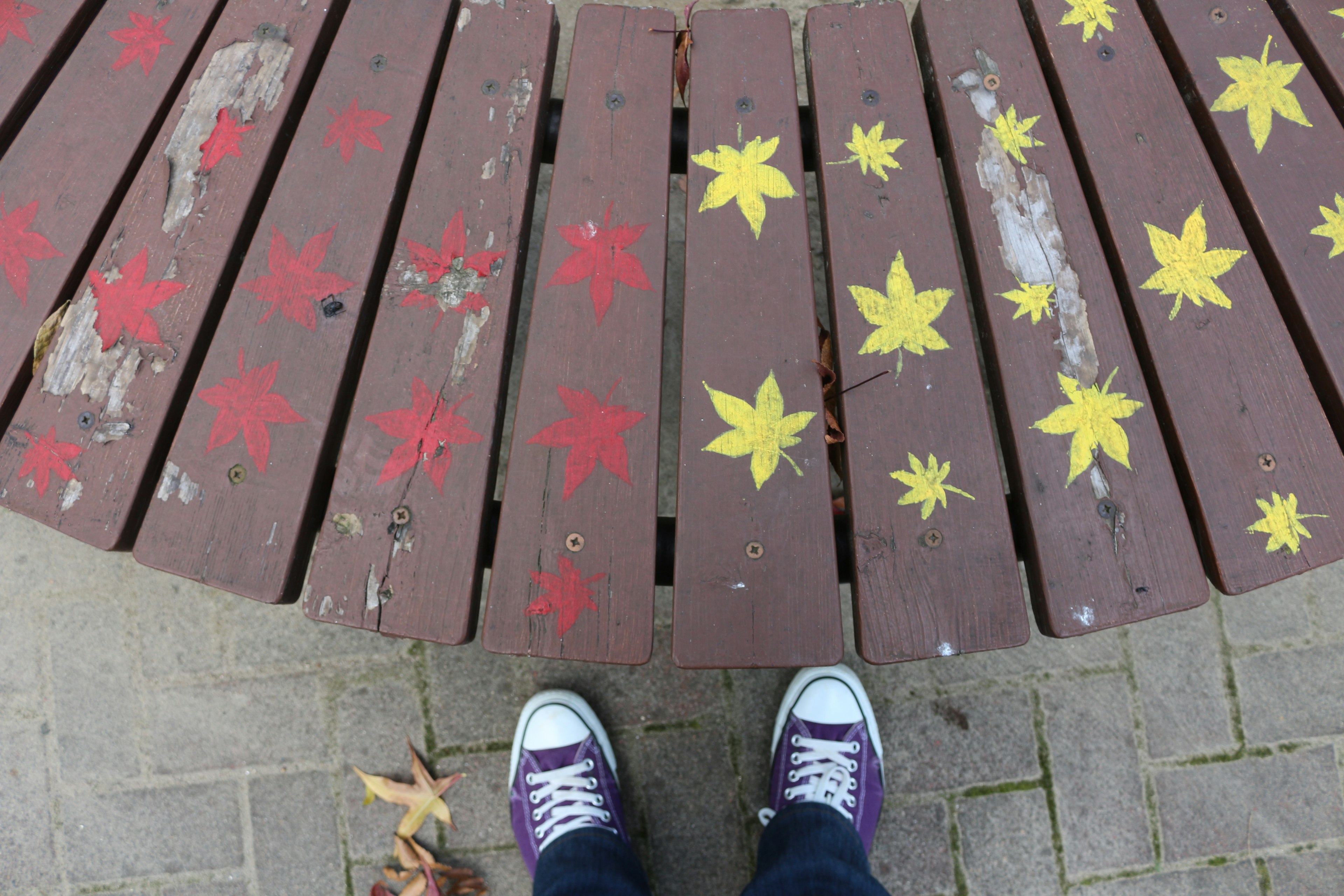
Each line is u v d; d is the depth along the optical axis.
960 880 1.51
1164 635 1.54
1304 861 1.51
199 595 1.54
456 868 1.51
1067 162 1.09
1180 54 1.14
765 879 1.26
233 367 1.01
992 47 1.14
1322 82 1.14
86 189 1.07
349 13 1.12
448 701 1.54
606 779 1.49
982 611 0.97
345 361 1.02
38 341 1.03
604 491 0.99
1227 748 1.53
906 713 1.54
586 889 1.27
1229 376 1.02
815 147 1.15
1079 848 1.51
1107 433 1.01
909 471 1.00
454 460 0.99
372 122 1.09
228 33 1.12
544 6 1.15
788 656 0.97
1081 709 1.53
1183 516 0.99
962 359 1.03
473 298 1.04
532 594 0.97
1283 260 1.06
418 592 0.97
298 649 1.54
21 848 1.52
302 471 0.99
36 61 1.12
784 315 1.04
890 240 1.07
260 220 1.06
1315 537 0.99
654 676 1.55
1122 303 1.08
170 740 1.53
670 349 1.63
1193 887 1.51
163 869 1.52
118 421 1.00
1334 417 1.05
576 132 1.11
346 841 1.52
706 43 1.15
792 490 0.99
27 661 1.53
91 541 0.98
